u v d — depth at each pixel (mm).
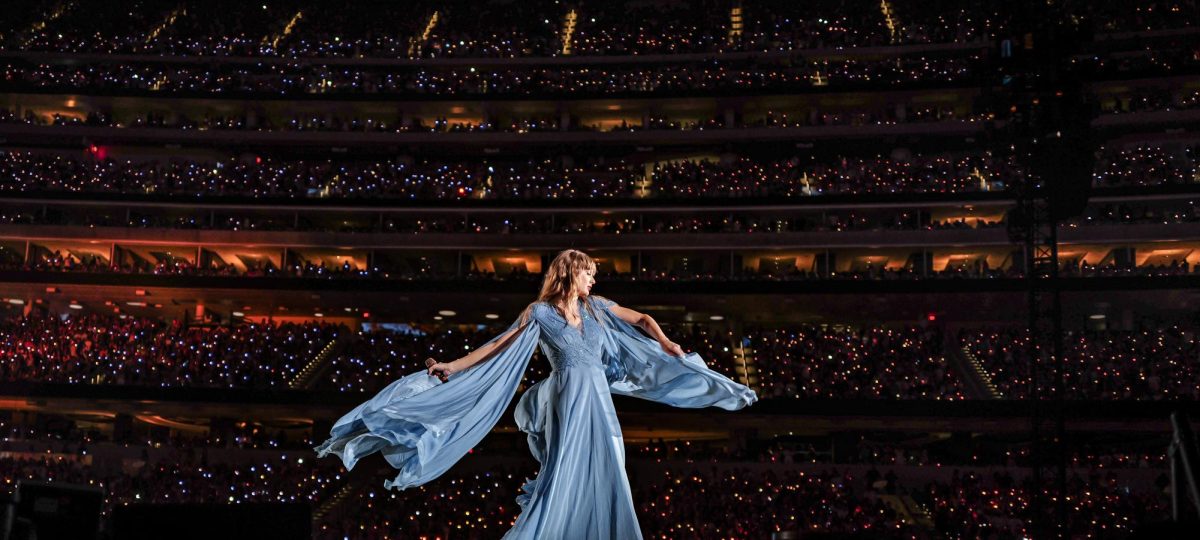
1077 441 38531
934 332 40844
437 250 45688
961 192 43156
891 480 34906
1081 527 30828
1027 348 38594
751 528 31734
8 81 49344
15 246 46000
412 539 32344
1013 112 35344
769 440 42219
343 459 6324
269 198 45500
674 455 36906
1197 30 46844
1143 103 45656
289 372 39250
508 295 42750
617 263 46531
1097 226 41594
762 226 45031
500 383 6723
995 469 34938
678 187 45500
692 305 43938
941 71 48375
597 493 6551
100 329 40750
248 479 35469
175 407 39281
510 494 34219
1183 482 5066
